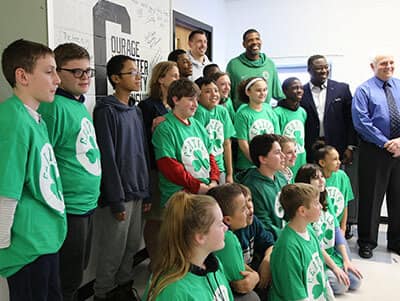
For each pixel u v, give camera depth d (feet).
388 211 10.71
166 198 7.43
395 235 10.64
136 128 7.22
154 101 8.43
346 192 9.86
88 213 5.78
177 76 8.31
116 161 6.77
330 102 11.02
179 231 4.02
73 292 5.90
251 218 6.28
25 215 4.33
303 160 10.39
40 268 4.56
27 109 4.50
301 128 10.39
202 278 4.14
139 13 8.90
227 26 16.16
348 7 14.14
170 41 10.43
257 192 7.36
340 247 8.57
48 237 4.57
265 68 11.59
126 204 6.99
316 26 14.71
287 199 6.11
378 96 10.27
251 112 9.55
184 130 7.34
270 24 15.40
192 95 7.30
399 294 8.16
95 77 7.49
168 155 7.14
